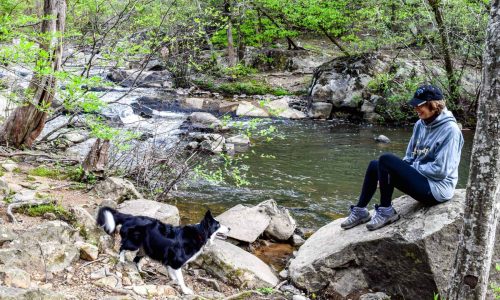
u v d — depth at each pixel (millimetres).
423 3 13828
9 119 7879
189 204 6949
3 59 4719
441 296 3912
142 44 7930
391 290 4172
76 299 3180
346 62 15844
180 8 11031
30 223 4195
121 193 5781
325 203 7410
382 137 12102
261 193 7750
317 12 17469
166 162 7527
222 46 23000
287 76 19703
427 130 4027
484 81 2854
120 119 12633
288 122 14648
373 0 15383
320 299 4309
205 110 15578
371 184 4496
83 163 6844
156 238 3789
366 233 4324
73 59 8742
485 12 12891
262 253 5379
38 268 3482
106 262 3836
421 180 3996
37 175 6523
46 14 6852
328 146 11477
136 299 3369
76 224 4230
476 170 2936
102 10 8445
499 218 3854
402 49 17297
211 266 4301
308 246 4934
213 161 9570
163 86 17453
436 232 3877
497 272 3941
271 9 19922
